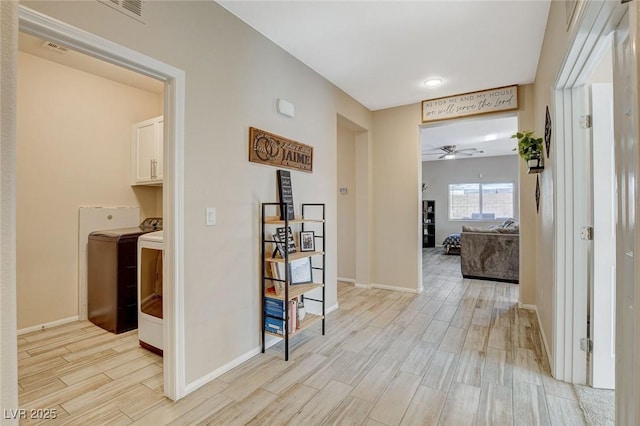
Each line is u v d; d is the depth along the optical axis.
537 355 2.53
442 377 2.21
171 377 1.95
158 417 1.79
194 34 2.05
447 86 3.77
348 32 2.61
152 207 3.95
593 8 1.26
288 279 2.68
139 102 3.83
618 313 1.17
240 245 2.42
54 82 3.18
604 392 1.99
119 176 3.66
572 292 2.10
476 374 2.24
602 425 1.69
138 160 3.68
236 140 2.38
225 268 2.29
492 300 4.08
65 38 1.46
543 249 2.81
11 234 0.42
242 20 2.43
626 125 1.12
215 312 2.21
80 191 3.36
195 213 2.06
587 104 2.03
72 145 3.30
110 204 3.59
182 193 1.97
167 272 1.96
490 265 5.23
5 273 0.41
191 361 2.04
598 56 1.68
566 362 2.12
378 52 2.94
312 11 2.32
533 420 1.75
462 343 2.77
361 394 2.01
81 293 3.35
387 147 4.64
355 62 3.14
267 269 2.70
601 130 1.97
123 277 3.03
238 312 2.40
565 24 1.75
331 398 1.97
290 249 2.86
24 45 2.84
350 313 3.57
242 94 2.43
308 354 2.56
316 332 3.03
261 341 2.61
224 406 1.89
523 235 3.74
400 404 1.90
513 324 3.21
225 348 2.29
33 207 3.05
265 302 2.60
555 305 2.15
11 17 0.42
